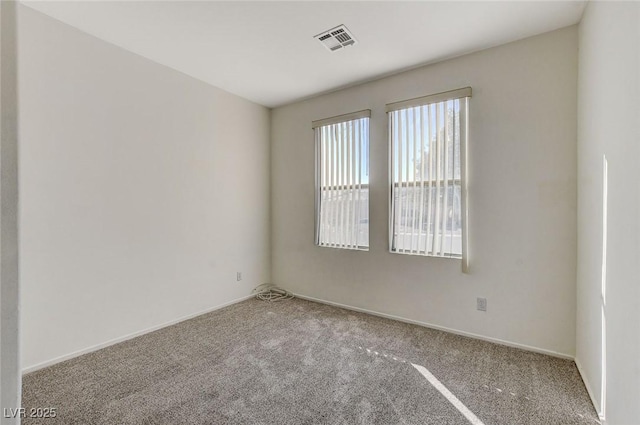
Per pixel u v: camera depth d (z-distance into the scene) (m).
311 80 3.36
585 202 2.06
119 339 2.68
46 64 2.23
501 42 2.57
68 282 2.37
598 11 1.79
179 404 1.85
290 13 2.19
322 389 2.00
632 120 1.30
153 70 2.93
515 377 2.12
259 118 4.16
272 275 4.36
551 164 2.40
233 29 2.39
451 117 2.83
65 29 2.33
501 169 2.61
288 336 2.83
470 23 2.30
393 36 2.48
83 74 2.44
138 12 2.18
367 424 1.68
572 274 2.34
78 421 1.70
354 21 2.28
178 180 3.17
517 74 2.53
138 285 2.83
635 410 1.24
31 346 2.18
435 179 2.93
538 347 2.48
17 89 0.50
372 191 3.36
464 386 2.02
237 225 3.86
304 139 3.99
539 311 2.47
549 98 2.41
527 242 2.51
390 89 3.23
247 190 3.99
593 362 1.86
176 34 2.47
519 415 1.74
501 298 2.63
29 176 2.16
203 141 3.42
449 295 2.88
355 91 3.50
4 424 0.49
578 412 1.76
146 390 1.99
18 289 0.50
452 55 2.79
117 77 2.65
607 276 1.60
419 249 3.04
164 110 3.03
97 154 2.53
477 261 2.73
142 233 2.86
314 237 3.90
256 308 3.63
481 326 2.72
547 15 2.20
